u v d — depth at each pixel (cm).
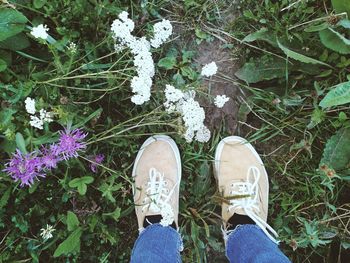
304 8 69
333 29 65
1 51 64
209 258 72
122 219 71
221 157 71
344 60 67
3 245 65
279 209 72
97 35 66
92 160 65
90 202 67
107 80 65
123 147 69
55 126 66
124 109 69
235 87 71
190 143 70
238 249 63
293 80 70
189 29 71
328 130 70
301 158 71
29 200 66
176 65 68
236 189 69
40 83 61
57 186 66
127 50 65
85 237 67
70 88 64
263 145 73
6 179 63
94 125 66
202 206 71
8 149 62
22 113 63
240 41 70
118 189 67
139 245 62
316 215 71
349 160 68
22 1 64
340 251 71
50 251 67
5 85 61
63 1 63
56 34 66
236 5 71
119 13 65
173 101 63
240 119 71
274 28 69
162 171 69
